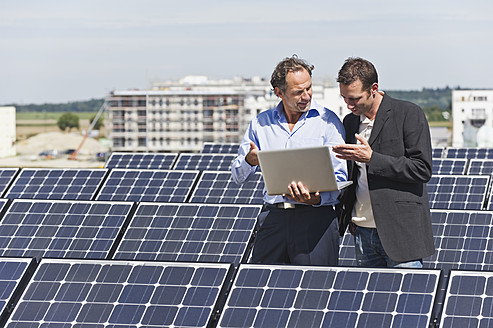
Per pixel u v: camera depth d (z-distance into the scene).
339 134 11.20
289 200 11.16
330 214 11.23
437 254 16.09
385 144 10.80
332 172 10.57
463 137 148.75
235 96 175.50
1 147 196.25
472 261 15.82
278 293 9.64
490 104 148.25
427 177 10.63
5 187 24.70
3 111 196.12
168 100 177.50
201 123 176.25
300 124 11.23
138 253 16.25
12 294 10.37
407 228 10.73
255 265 10.06
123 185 24.59
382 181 10.80
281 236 11.23
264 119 11.51
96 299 10.08
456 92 147.50
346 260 16.45
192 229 16.73
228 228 16.52
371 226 11.19
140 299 9.98
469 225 16.45
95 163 194.50
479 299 9.17
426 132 10.74
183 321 9.62
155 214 16.92
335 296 9.47
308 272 9.80
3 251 16.34
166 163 33.66
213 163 33.34
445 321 9.04
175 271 10.25
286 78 10.79
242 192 24.02
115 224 16.75
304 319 9.30
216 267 10.21
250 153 11.06
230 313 9.54
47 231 16.64
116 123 179.00
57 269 10.57
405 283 9.42
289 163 10.67
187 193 24.25
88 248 16.28
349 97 10.70
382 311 9.20
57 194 24.27
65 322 9.86
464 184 24.20
